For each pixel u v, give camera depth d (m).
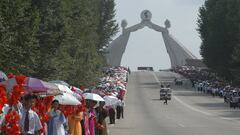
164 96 88.50
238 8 108.00
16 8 30.08
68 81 51.12
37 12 32.91
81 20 51.62
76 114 23.59
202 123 48.75
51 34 38.19
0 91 15.41
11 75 18.62
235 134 37.03
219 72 115.56
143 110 70.44
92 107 25.53
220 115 61.16
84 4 58.12
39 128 17.83
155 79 146.75
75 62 51.94
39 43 37.72
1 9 29.58
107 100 35.25
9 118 15.95
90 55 61.47
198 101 90.00
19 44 31.59
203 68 174.88
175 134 37.44
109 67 159.00
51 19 38.47
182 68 172.75
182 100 92.19
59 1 39.50
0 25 28.56
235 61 102.06
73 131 23.59
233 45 108.38
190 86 128.00
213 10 117.56
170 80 144.38
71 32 43.03
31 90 20.58
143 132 39.12
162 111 68.81
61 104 22.83
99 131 26.44
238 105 74.56
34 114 17.77
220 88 101.81
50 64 38.44
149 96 99.25
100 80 81.69
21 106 17.78
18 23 30.88
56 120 21.31
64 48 43.38
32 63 33.34
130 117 57.56
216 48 113.75
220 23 112.62
